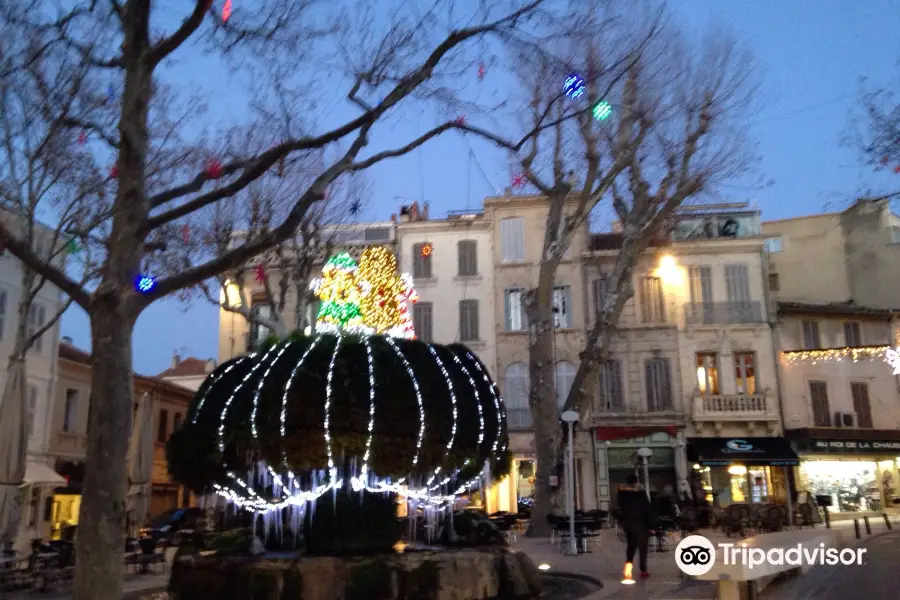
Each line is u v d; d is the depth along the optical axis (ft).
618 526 70.85
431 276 116.37
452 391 34.04
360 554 32.12
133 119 28.02
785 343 108.88
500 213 117.39
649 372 108.88
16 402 50.19
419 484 33.91
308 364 32.37
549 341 73.41
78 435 95.96
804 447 102.68
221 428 32.68
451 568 31.81
